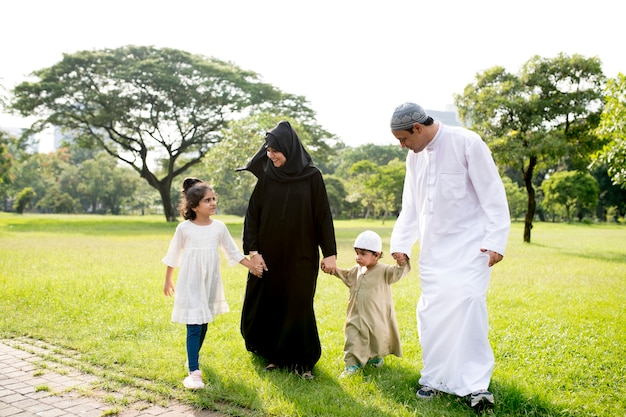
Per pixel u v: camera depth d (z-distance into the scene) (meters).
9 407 3.31
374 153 79.69
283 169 4.12
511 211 58.38
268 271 4.17
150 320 5.55
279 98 36.28
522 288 8.68
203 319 3.89
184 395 3.53
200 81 36.00
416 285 8.62
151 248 14.41
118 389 3.64
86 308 6.09
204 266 4.05
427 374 3.65
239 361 4.30
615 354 4.77
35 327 5.19
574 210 60.47
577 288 8.80
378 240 4.22
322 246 4.21
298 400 3.43
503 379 3.90
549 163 22.45
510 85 19.80
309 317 4.12
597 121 19.30
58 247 14.18
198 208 4.11
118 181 75.62
